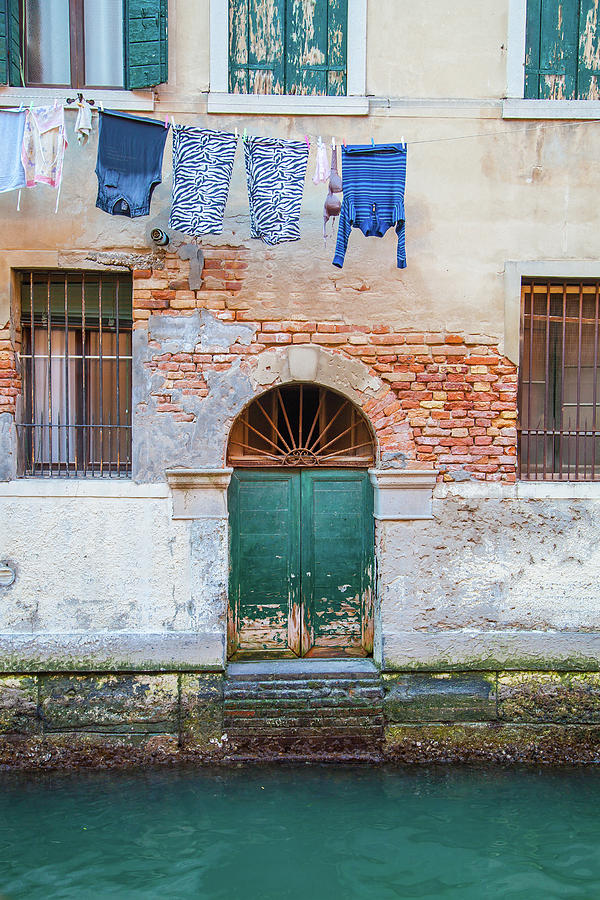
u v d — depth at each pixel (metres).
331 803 4.85
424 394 5.60
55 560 5.46
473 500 5.62
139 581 5.50
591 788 5.11
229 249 5.49
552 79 5.70
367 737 5.57
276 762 5.43
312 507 5.96
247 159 4.93
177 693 5.50
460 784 5.14
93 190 5.44
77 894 3.91
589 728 5.62
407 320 5.58
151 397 5.49
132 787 5.04
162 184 5.43
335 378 5.55
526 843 4.41
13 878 4.04
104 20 5.59
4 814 4.68
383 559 5.62
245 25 5.56
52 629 5.47
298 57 5.59
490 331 5.61
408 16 5.53
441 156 5.57
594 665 5.63
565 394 5.88
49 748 5.43
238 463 5.85
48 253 5.42
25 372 5.66
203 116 5.47
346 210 4.98
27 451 5.67
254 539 5.93
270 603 5.95
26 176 4.91
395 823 4.62
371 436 5.85
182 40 5.45
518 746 5.61
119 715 5.46
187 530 5.50
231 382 5.51
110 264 5.46
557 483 5.67
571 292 5.84
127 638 5.46
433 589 5.63
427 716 5.60
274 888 3.98
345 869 4.15
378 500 5.64
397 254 5.35
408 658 5.60
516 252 5.62
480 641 5.62
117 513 5.48
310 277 5.53
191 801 4.86
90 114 4.90
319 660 5.89
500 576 5.64
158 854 4.27
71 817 4.65
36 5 5.56
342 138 5.52
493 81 5.58
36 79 5.58
